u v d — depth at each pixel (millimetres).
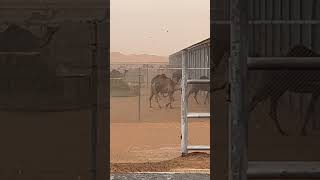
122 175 14023
